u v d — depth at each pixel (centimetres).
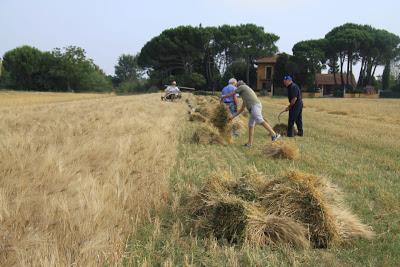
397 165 814
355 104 4028
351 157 898
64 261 336
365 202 559
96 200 468
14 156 690
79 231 388
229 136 1085
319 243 429
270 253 400
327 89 8238
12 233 386
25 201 467
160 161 772
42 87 7788
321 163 818
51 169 617
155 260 373
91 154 752
